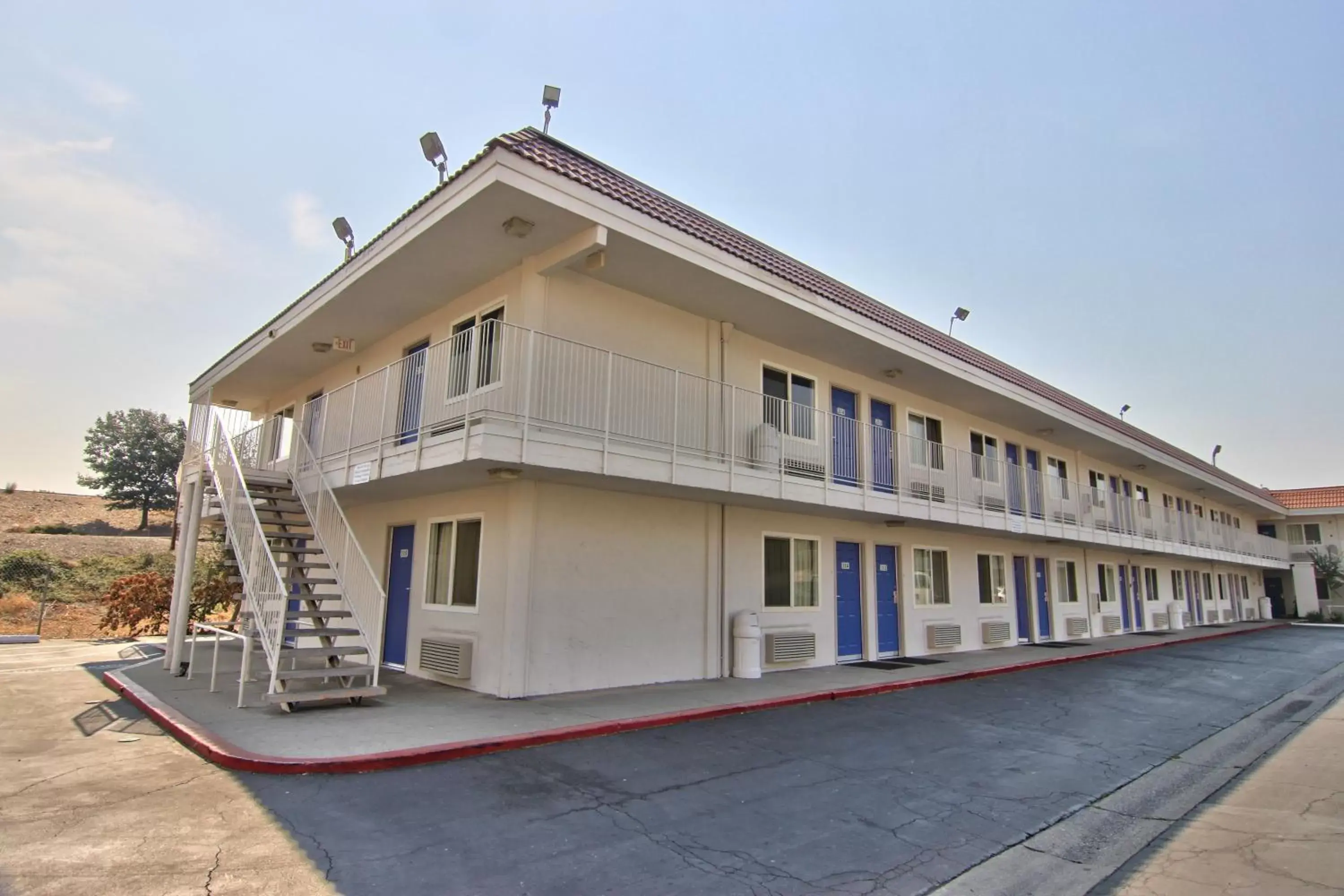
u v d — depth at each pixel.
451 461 9.28
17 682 11.89
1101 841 5.63
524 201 9.05
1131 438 23.92
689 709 9.55
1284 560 41.62
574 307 10.87
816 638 14.43
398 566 13.27
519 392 9.95
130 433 53.62
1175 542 27.39
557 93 12.37
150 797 5.83
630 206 9.91
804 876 4.77
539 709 9.23
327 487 11.56
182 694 9.98
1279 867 5.10
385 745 7.21
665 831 5.48
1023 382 20.78
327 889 4.32
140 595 20.44
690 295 11.82
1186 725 10.34
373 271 11.15
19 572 27.36
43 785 6.14
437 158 11.35
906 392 17.17
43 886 4.21
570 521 10.84
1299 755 8.59
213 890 4.24
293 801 5.82
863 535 15.95
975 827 5.84
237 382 17.75
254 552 9.81
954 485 17.56
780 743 8.38
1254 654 21.16
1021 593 21.48
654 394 11.66
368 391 12.46
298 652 9.48
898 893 4.59
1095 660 18.41
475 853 4.94
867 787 6.80
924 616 17.27
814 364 14.91
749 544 13.38
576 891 4.43
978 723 9.95
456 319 12.15
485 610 10.70
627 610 11.34
